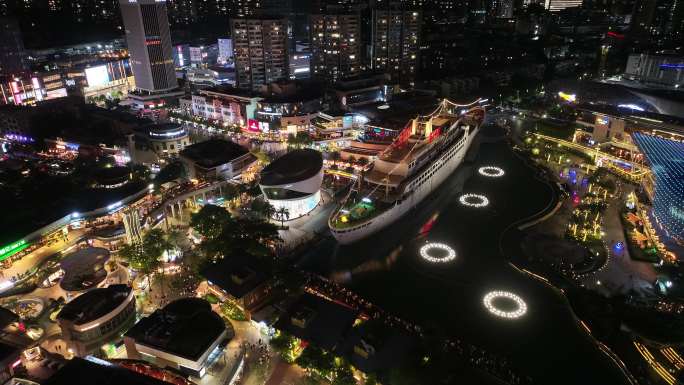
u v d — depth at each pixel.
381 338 98.25
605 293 122.75
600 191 176.50
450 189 186.50
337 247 146.62
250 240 136.25
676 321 106.69
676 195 133.75
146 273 125.94
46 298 121.44
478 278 131.00
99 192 165.62
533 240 147.75
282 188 161.62
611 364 101.81
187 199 174.38
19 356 92.56
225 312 115.00
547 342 108.12
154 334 95.56
